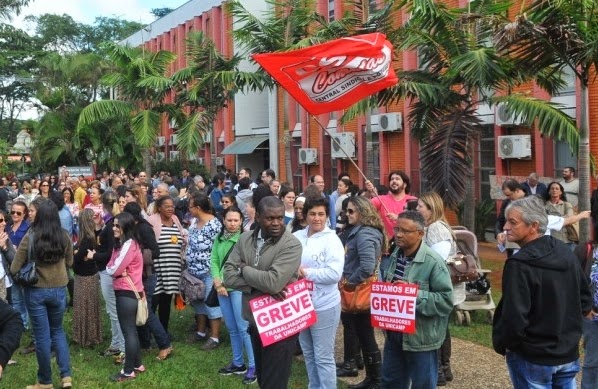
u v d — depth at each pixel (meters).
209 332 8.99
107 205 9.32
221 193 14.56
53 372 7.64
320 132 24.16
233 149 29.92
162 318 8.81
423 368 5.10
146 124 21.66
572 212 9.78
